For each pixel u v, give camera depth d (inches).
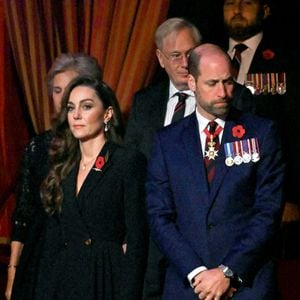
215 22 808.3
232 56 794.2
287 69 781.3
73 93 622.5
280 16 789.2
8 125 831.7
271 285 599.2
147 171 623.8
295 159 775.7
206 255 598.5
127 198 614.2
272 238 599.5
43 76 818.8
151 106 705.0
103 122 629.3
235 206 601.6
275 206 599.2
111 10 802.2
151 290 673.0
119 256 613.3
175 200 612.7
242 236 595.5
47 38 817.5
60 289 613.3
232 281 593.3
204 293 588.7
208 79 600.7
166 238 602.9
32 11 815.7
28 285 640.4
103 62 804.6
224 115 614.2
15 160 832.9
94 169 617.9
